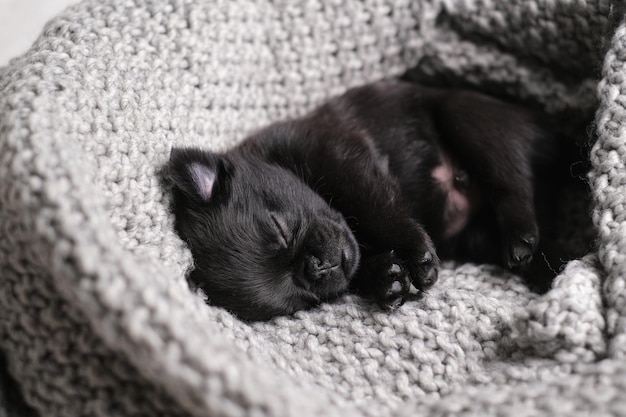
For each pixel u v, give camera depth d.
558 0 0.55
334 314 0.51
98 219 0.43
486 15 0.58
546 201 0.57
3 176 0.43
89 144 0.48
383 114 0.58
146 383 0.43
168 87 0.53
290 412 0.41
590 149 0.52
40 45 0.51
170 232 0.50
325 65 0.59
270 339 0.50
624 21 0.52
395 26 0.60
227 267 0.51
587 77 0.57
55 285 0.43
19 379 0.46
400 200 0.55
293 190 0.54
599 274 0.47
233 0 0.56
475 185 0.57
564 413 0.42
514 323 0.47
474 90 0.61
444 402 0.44
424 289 0.51
